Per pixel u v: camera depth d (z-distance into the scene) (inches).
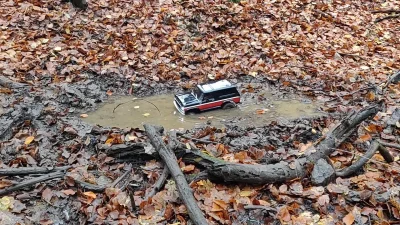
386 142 221.5
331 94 273.4
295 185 186.5
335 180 191.9
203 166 193.5
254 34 342.0
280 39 340.5
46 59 288.8
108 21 336.2
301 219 172.1
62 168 194.4
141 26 333.1
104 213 173.2
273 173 185.9
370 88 280.7
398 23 404.8
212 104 247.4
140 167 197.5
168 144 197.3
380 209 175.3
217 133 224.4
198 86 251.8
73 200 180.4
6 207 174.7
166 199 178.4
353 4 425.4
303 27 364.2
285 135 226.2
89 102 251.8
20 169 190.2
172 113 246.1
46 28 321.1
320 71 303.7
